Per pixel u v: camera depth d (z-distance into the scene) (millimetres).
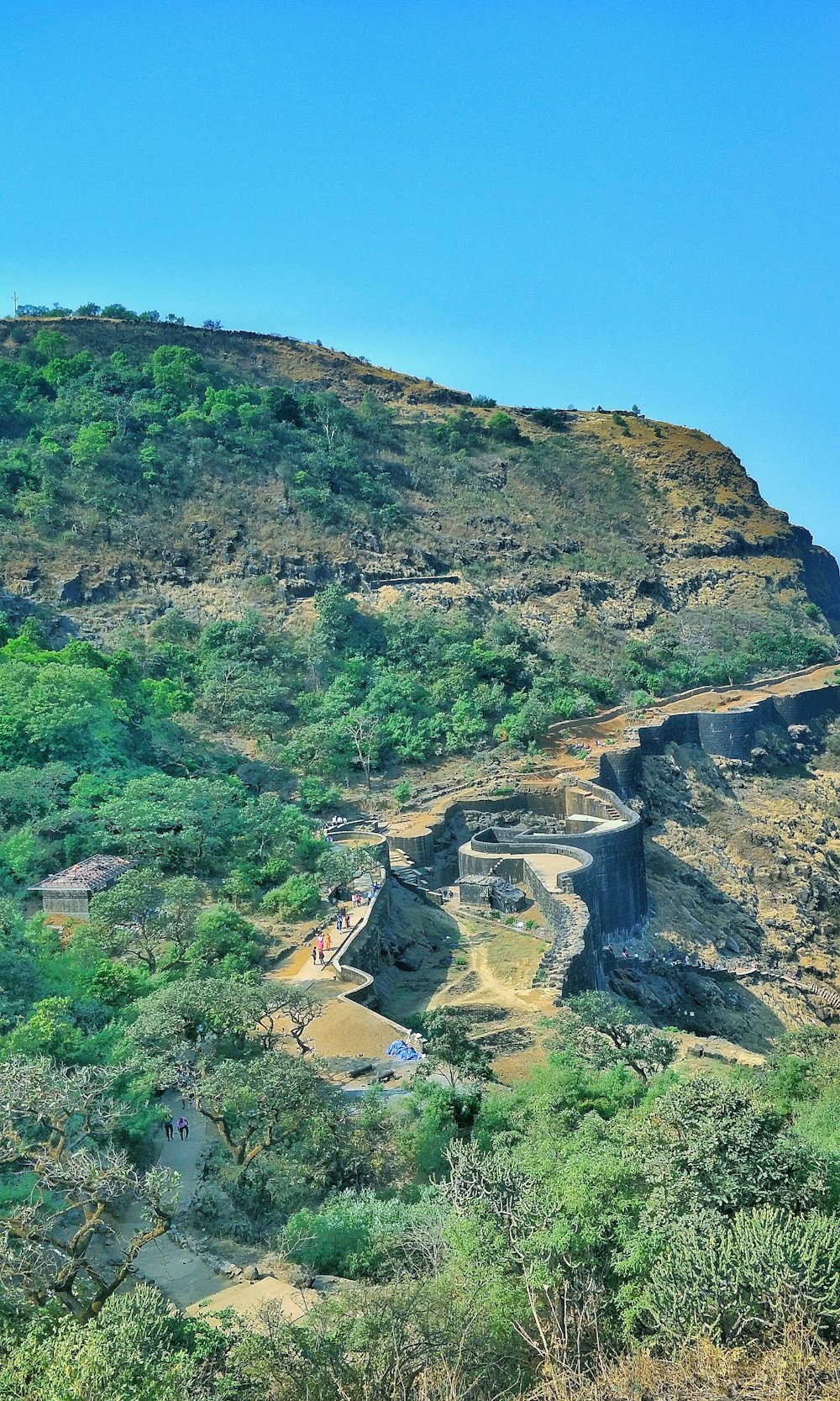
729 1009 100188
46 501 152000
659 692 159750
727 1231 29688
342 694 133000
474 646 147875
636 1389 25125
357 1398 27297
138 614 143250
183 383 190750
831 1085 47531
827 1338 26672
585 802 118750
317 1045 60562
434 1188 40375
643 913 109688
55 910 77750
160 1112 49906
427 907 97000
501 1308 29719
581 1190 32719
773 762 147250
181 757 110562
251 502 166000
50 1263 33500
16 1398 26344
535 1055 64938
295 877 86250
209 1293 37594
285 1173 45906
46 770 90812
